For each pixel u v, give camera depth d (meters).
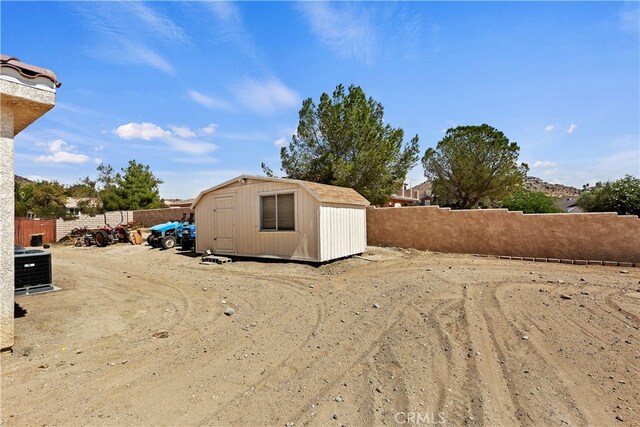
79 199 42.91
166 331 4.95
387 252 12.25
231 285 7.93
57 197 35.41
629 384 3.22
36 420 2.78
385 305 5.81
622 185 15.31
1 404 3.02
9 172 4.15
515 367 3.60
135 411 2.90
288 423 2.72
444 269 8.50
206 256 12.05
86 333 4.86
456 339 4.32
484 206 21.69
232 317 5.58
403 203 34.50
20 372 3.65
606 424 2.67
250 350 4.21
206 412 2.88
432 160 21.52
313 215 9.92
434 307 5.54
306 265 10.02
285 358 3.97
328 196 10.18
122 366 3.79
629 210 14.55
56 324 5.23
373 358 3.90
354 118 15.90
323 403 3.00
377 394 3.14
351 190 12.56
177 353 4.15
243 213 11.68
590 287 6.51
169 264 11.52
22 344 4.43
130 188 31.23
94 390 3.27
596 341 4.14
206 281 8.50
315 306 6.08
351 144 16.19
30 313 5.81
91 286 8.09
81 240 19.83
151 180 33.28
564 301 5.64
